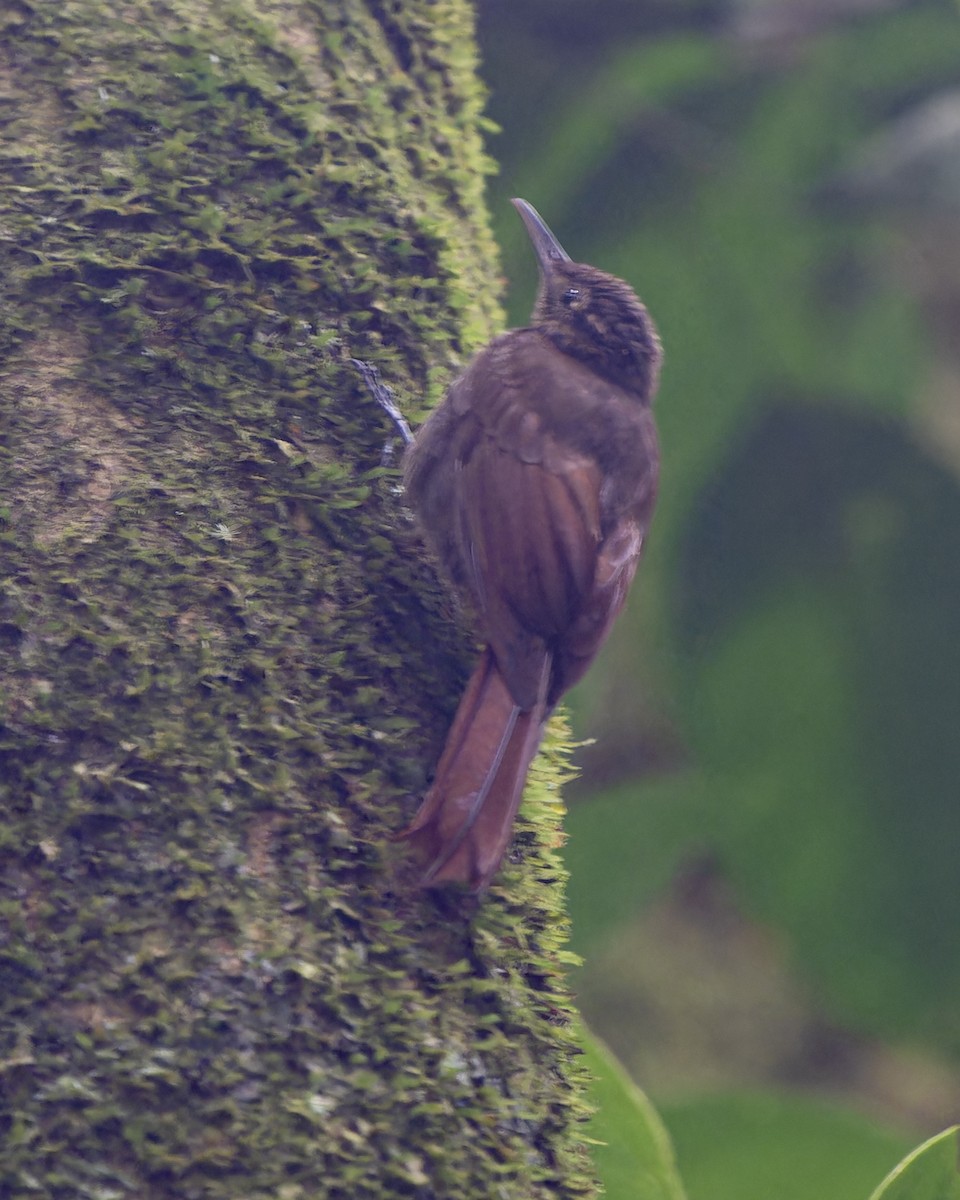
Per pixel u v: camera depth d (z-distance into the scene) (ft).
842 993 28.68
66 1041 14.98
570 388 24.26
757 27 33.68
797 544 30.86
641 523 24.29
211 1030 15.31
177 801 16.33
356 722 18.01
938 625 30.12
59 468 17.87
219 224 20.12
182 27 21.09
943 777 29.35
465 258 23.71
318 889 16.47
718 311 31.81
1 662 16.53
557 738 22.07
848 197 31.71
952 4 33.50
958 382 31.89
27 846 15.70
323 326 20.65
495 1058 16.67
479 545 22.45
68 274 19.17
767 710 30.09
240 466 18.88
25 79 20.29
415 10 24.34
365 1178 15.23
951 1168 17.57
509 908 18.20
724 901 40.55
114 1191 14.53
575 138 32.68
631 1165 19.75
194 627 17.40
